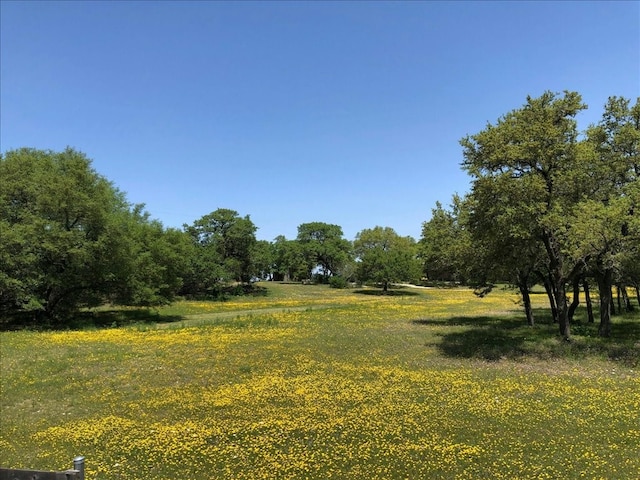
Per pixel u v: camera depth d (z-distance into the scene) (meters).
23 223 35.53
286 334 30.08
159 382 18.11
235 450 11.16
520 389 16.08
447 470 9.87
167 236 52.88
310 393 15.91
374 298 74.25
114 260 38.00
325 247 111.69
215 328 33.66
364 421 12.94
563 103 23.98
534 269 34.16
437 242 38.19
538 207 22.06
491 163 23.95
